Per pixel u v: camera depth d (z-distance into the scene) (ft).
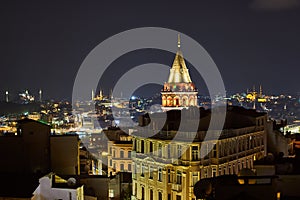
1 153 231.30
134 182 312.91
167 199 279.49
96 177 222.89
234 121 313.73
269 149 336.08
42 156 237.04
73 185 187.21
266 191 142.10
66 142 244.63
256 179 148.56
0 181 188.96
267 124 336.70
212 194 152.56
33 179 190.70
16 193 179.32
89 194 213.25
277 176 153.48
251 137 314.96
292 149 340.39
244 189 142.20
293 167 179.73
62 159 243.19
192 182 270.05
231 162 292.20
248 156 310.24
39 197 183.11
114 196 311.27
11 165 230.68
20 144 231.91
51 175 186.09
